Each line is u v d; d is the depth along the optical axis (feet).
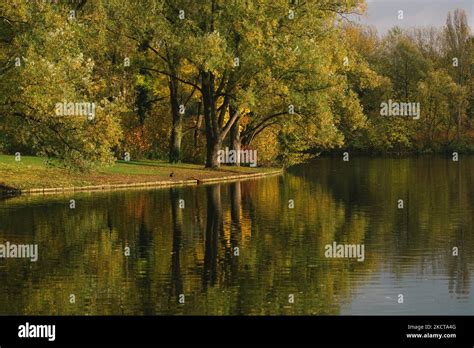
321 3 188.34
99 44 171.42
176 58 186.91
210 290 61.93
